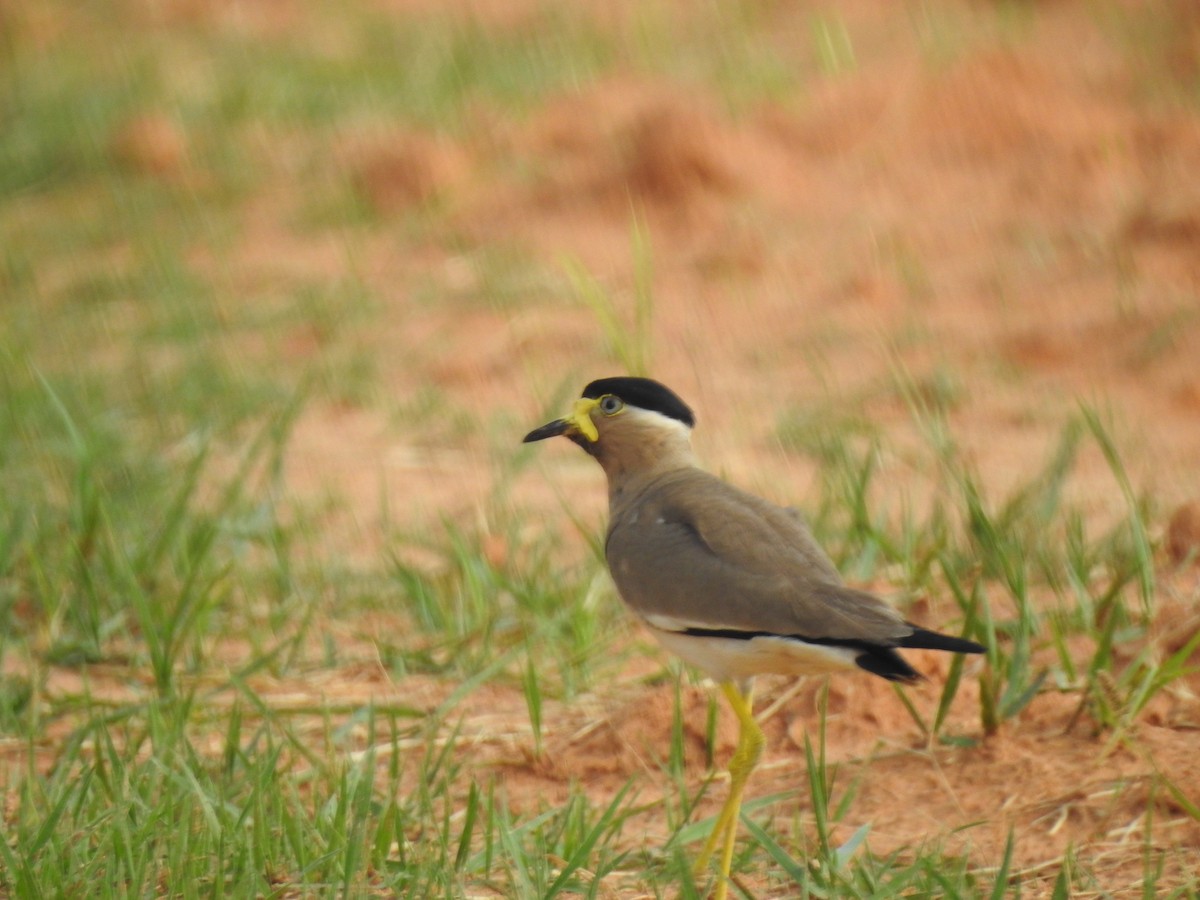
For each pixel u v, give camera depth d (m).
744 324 17.95
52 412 15.42
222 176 23.02
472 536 12.91
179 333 18.16
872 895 7.36
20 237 21.64
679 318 18.16
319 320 18.38
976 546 11.42
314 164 23.11
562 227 20.53
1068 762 8.88
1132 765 8.74
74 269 20.47
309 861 7.80
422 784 8.42
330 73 26.31
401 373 17.22
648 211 20.62
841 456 14.05
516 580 12.01
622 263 19.52
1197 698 9.40
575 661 10.64
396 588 12.12
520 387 16.73
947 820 8.55
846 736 9.59
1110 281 18.06
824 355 17.16
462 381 16.94
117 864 7.55
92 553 11.88
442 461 15.01
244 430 15.80
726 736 9.55
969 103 21.77
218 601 11.17
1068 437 13.45
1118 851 8.05
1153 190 19.69
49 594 11.38
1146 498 12.17
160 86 25.92
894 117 21.73
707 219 20.28
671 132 21.03
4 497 12.98
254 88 25.59
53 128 24.50
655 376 16.83
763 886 7.93
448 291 19.22
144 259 20.53
